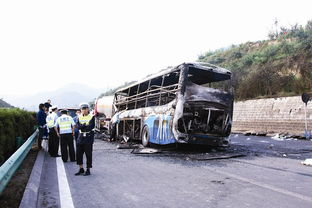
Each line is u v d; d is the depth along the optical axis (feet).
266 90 87.45
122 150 42.01
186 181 21.59
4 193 17.89
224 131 39.58
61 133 31.35
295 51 93.09
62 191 18.79
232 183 20.88
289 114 74.49
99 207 15.55
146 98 47.83
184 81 37.78
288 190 18.75
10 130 29.91
